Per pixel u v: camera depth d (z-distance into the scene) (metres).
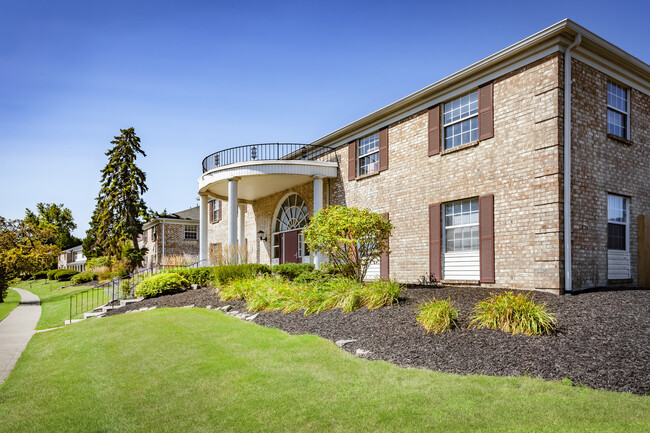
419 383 4.71
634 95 11.39
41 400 5.35
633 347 5.22
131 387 5.43
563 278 9.17
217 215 25.70
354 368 5.36
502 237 10.27
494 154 10.59
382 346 6.24
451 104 12.02
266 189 18.91
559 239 9.14
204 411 4.45
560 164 9.30
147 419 4.38
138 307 13.13
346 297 8.77
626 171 10.88
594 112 10.20
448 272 11.75
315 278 11.32
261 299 10.18
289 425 3.96
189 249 35.28
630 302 7.36
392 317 7.47
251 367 5.73
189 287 15.43
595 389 4.30
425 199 12.43
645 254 10.88
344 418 4.01
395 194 13.49
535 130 9.72
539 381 4.54
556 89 9.39
